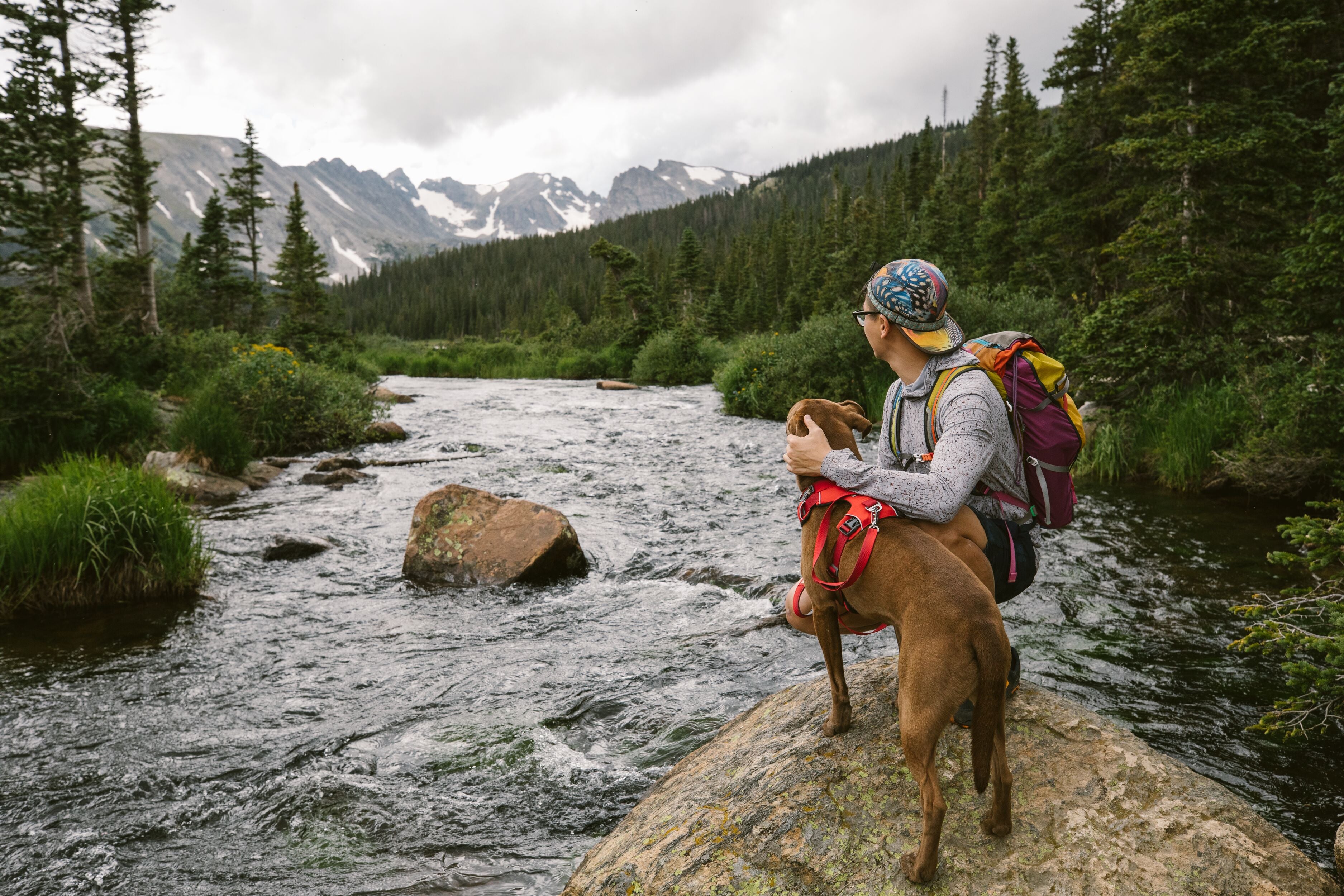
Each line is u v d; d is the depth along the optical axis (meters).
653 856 2.28
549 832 3.42
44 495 6.93
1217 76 12.43
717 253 142.38
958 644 1.78
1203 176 12.11
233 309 37.16
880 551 1.97
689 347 33.59
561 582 7.05
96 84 17.20
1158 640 5.21
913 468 2.21
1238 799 2.19
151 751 4.18
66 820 3.56
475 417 19.20
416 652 5.51
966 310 16.80
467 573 7.03
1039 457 2.19
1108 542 7.48
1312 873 2.01
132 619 6.15
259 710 4.64
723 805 2.35
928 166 78.00
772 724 2.71
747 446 14.21
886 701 2.53
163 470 10.31
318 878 3.12
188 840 3.41
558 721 4.45
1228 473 9.12
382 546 8.21
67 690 4.91
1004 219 26.39
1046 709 2.48
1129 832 2.05
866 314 2.29
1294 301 9.00
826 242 79.69
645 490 10.61
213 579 7.09
